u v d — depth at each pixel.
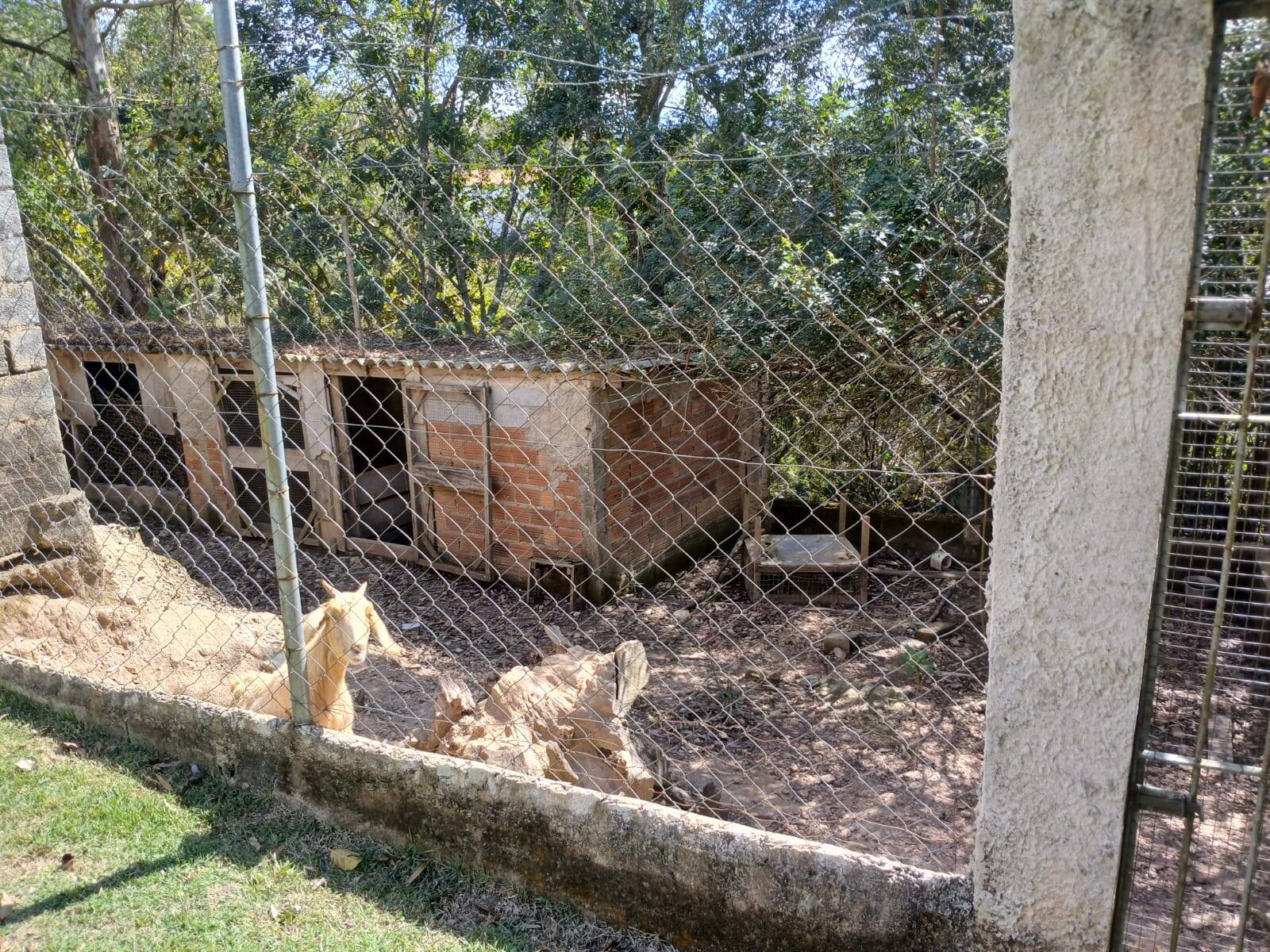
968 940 2.18
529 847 2.77
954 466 6.25
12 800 3.33
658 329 6.69
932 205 4.61
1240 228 1.76
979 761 4.84
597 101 11.09
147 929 2.69
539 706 3.73
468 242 9.44
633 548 8.38
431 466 8.69
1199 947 2.05
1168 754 1.99
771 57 9.17
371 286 10.55
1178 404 1.76
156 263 11.62
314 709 3.76
